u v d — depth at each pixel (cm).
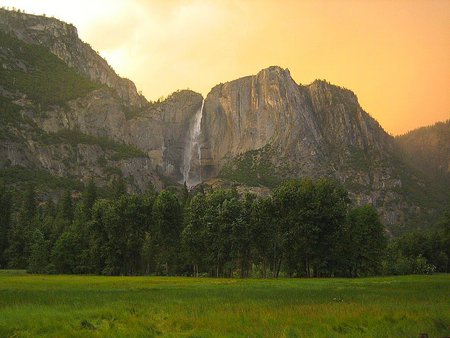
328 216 9281
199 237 10112
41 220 15900
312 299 3919
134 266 11006
